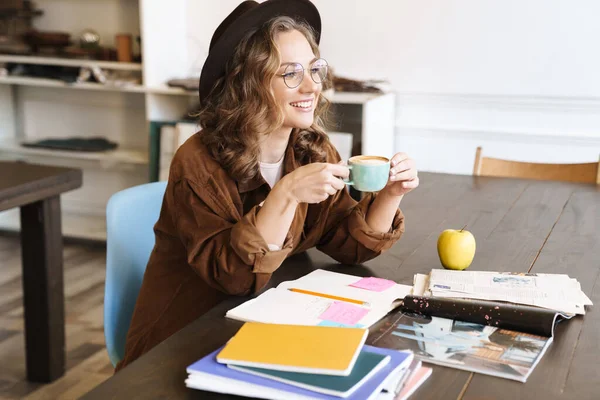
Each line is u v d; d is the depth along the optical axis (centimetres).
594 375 109
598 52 329
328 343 109
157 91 380
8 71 427
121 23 421
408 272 158
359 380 99
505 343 118
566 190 237
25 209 257
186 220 149
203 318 130
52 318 266
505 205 218
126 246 183
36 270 261
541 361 113
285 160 167
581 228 193
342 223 165
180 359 114
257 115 151
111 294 178
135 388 105
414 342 118
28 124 465
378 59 371
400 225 165
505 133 353
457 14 351
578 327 126
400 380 104
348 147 346
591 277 153
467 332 122
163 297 161
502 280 146
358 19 370
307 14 166
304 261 166
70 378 273
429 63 361
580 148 342
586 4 327
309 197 136
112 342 177
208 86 160
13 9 421
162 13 387
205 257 142
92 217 461
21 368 281
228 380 102
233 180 154
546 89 342
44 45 416
